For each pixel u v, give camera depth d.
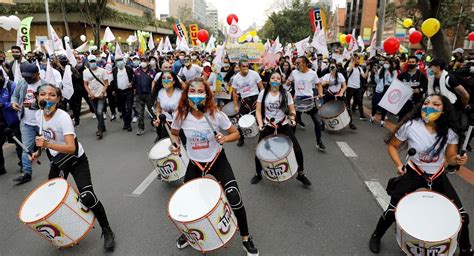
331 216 4.15
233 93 7.40
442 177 3.14
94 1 32.12
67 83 7.66
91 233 3.84
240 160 6.36
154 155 4.80
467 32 23.66
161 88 5.82
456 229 2.66
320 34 11.97
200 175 3.49
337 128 7.58
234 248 3.53
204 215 2.83
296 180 5.27
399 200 3.05
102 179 5.45
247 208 4.38
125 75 8.53
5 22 11.12
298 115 7.57
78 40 32.75
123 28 41.84
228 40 14.72
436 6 10.74
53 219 3.07
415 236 2.66
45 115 3.44
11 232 3.95
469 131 3.07
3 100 5.57
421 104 3.11
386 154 6.61
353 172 5.63
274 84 4.73
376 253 3.39
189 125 3.32
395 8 26.05
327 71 11.01
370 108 11.82
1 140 5.69
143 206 4.48
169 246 3.57
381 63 10.52
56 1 31.81
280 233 3.78
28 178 5.48
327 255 3.38
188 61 8.75
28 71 5.16
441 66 5.72
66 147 3.30
